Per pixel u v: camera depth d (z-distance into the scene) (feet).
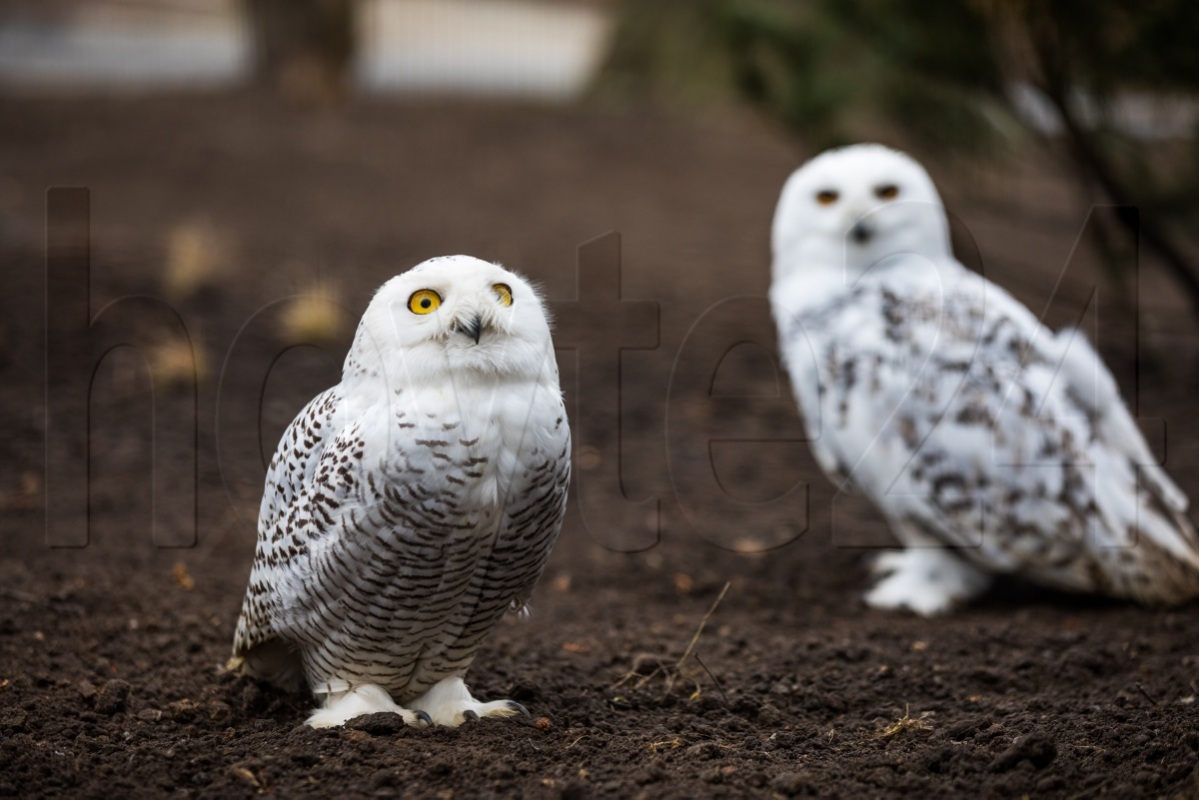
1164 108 36.63
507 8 161.89
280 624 19.63
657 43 89.92
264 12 89.76
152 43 128.26
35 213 58.49
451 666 20.20
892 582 30.07
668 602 30.17
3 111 87.25
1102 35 33.99
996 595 30.09
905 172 30.68
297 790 17.61
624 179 76.38
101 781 18.19
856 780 18.04
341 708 20.07
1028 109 39.75
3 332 42.45
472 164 77.41
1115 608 28.50
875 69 39.17
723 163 81.35
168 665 23.62
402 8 152.35
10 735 19.70
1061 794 17.33
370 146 79.77
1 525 31.63
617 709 22.02
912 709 22.34
